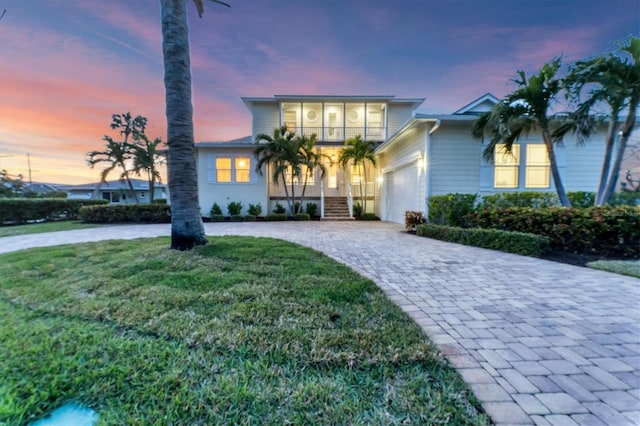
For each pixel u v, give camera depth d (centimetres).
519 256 545
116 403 148
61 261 481
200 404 147
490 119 711
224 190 1430
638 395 159
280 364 185
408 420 138
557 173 697
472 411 145
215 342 209
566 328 244
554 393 160
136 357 189
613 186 654
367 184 1638
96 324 242
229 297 301
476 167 898
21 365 179
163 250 524
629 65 574
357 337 219
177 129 526
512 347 212
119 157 1709
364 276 400
